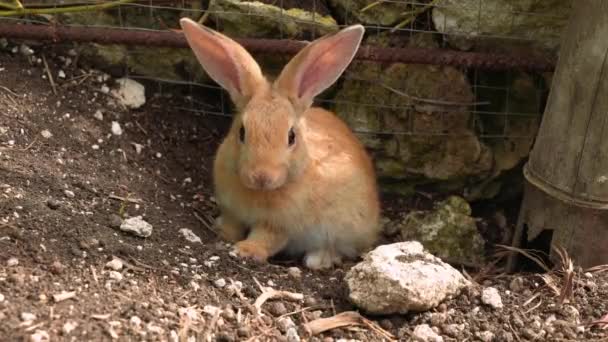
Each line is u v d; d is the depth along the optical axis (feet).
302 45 4.12
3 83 4.04
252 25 4.20
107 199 3.79
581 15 3.62
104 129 4.09
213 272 3.53
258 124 3.59
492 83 4.27
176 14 4.27
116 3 4.09
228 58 3.76
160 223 3.75
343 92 4.30
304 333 3.34
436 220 4.13
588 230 3.71
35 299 3.20
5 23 4.15
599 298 3.58
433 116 4.26
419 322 3.43
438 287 3.44
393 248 3.52
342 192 3.83
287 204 3.74
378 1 4.17
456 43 4.19
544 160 3.76
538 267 3.91
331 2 4.25
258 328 3.33
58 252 3.40
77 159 3.92
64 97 4.11
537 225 3.82
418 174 4.34
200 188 4.10
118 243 3.51
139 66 4.30
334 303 3.49
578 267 3.72
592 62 3.60
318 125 3.88
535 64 4.10
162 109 4.30
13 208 3.53
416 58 4.11
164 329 3.22
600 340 3.41
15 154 3.81
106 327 3.16
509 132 4.30
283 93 3.71
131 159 4.06
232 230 3.87
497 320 3.46
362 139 4.32
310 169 3.73
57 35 4.11
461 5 4.12
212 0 4.19
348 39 3.73
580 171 3.67
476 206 4.42
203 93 4.39
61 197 3.70
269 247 3.80
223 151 3.78
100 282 3.33
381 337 3.38
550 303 3.55
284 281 3.57
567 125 3.68
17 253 3.34
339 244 3.92
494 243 4.25
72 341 3.09
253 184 3.56
